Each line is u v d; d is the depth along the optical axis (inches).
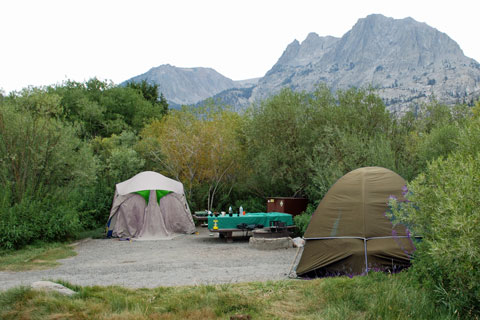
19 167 541.6
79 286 253.9
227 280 300.5
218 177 867.4
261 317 195.0
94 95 1481.3
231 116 966.4
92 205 719.7
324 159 613.9
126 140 1073.5
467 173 191.0
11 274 347.9
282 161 706.8
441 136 510.6
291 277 310.2
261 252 473.4
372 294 217.9
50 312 202.4
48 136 564.1
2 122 536.1
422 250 217.8
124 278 320.5
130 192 654.5
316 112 713.6
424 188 212.1
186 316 199.3
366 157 541.0
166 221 677.3
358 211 306.2
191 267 373.7
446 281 195.5
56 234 543.5
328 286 240.4
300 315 198.1
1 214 477.7
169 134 875.4
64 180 613.0
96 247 542.9
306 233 323.6
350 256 294.2
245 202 818.8
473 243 168.6
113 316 195.0
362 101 682.2
